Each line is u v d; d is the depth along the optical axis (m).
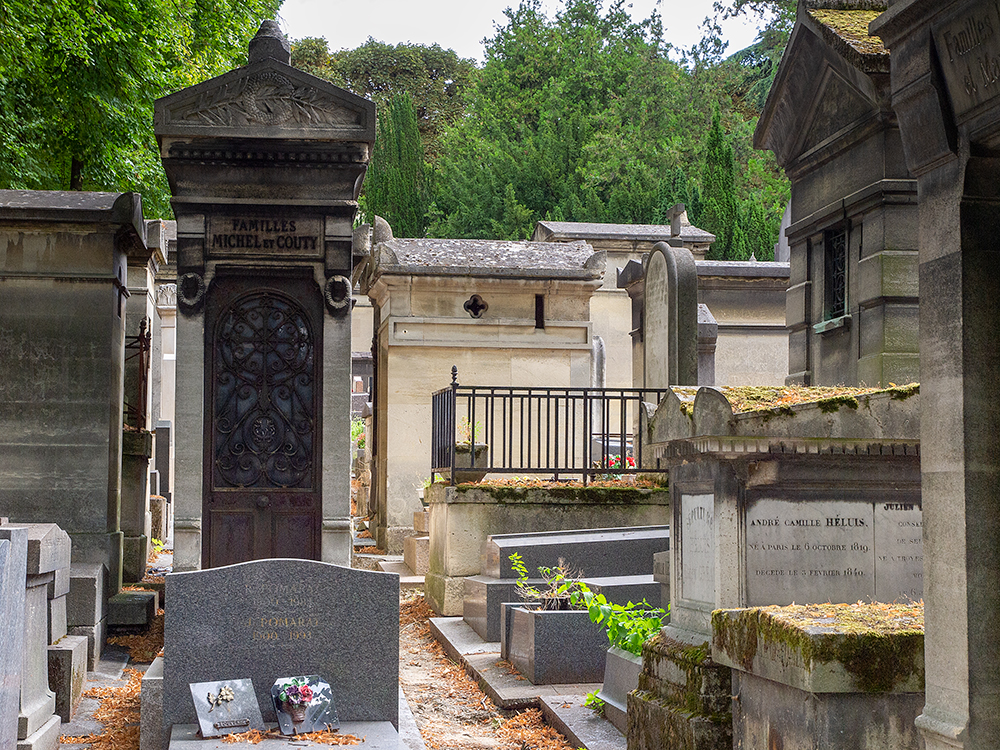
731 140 45.53
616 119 44.44
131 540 11.41
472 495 11.26
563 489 11.34
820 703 4.36
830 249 10.84
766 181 44.69
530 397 11.86
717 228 34.72
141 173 18.09
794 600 5.82
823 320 10.82
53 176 17.78
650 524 11.38
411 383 15.79
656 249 12.61
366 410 19.52
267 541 9.77
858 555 5.90
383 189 44.72
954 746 3.78
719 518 5.87
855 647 4.34
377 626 6.30
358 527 18.86
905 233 9.55
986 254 3.87
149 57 16.78
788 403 5.85
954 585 3.84
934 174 4.02
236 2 19.97
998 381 3.84
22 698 6.16
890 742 4.37
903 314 9.51
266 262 9.71
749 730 4.96
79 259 9.84
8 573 5.17
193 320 9.64
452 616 11.12
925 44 3.94
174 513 9.55
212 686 5.96
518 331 15.97
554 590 8.76
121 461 11.16
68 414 9.78
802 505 5.88
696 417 5.91
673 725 5.66
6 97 16.12
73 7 15.48
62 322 9.82
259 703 6.13
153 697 6.43
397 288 15.77
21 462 9.71
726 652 5.10
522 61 50.50
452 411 11.64
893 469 5.93
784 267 20.61
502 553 10.09
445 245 16.47
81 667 7.68
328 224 9.79
